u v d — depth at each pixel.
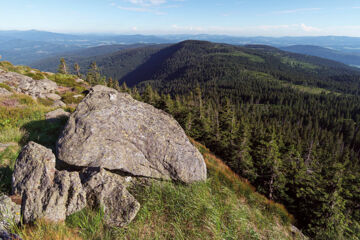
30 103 16.56
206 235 5.41
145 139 8.01
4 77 23.53
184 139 9.02
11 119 10.57
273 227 8.11
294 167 24.14
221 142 32.06
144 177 7.44
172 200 6.35
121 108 8.58
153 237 5.01
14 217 4.27
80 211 4.96
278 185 19.42
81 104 8.09
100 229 4.80
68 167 6.62
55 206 4.66
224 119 42.91
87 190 5.41
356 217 20.80
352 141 140.00
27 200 4.62
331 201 16.59
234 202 7.88
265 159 22.16
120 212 5.13
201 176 8.30
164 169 7.81
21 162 5.20
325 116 177.88
